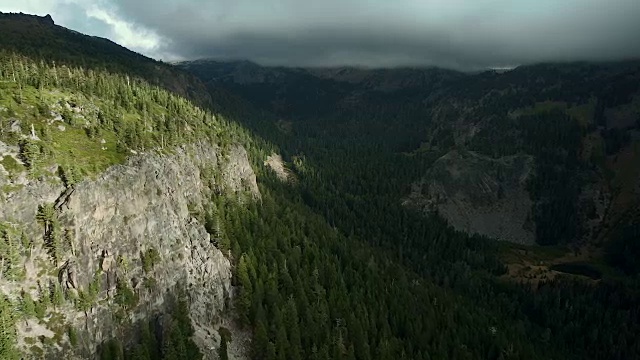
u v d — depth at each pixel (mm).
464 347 175250
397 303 185250
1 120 125812
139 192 137250
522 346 188750
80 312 111438
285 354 137000
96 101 175750
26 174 115625
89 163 131125
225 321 145625
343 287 179375
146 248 131750
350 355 147250
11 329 99875
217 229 165625
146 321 123688
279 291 161500
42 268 109562
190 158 185125
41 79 165500
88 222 120375
